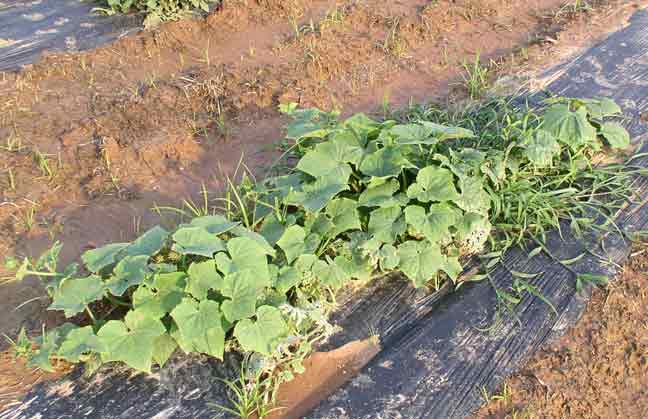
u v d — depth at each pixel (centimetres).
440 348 290
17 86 468
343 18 556
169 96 463
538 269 328
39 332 299
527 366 284
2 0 602
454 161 333
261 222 348
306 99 465
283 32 547
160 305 275
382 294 318
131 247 294
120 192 387
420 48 534
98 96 462
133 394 271
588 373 283
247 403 263
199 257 306
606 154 403
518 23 567
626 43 516
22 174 394
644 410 272
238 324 265
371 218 318
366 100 471
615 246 340
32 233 358
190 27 540
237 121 450
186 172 406
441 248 329
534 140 360
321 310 296
